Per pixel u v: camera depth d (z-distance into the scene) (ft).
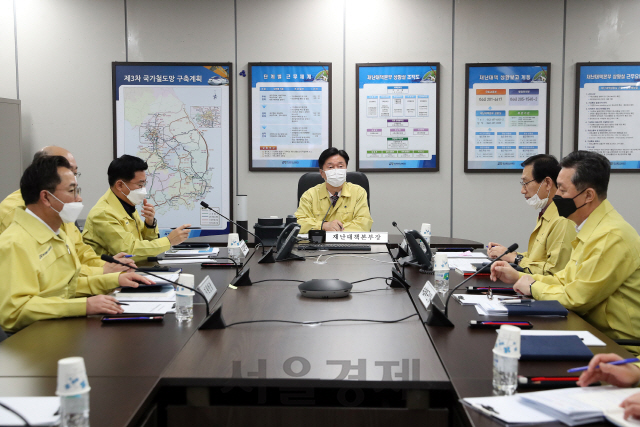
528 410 3.22
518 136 14.32
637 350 5.66
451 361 4.12
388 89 14.33
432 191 14.58
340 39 14.32
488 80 14.24
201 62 14.33
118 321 5.22
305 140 14.51
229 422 3.97
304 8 14.29
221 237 11.80
